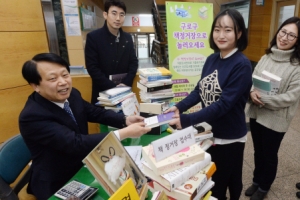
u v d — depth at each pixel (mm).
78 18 3236
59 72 984
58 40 3229
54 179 1094
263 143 1658
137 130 1055
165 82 1551
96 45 1956
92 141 1002
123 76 2070
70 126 1092
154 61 8297
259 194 1754
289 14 3945
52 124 1000
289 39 1427
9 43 1867
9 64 1884
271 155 1640
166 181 761
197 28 2363
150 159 822
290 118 1533
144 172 881
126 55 2098
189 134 896
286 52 1465
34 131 983
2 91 1864
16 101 1970
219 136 1264
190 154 835
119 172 742
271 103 1477
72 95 1259
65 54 3322
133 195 630
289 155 2352
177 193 762
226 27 1105
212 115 1119
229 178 1401
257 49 4832
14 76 1931
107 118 1359
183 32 2334
